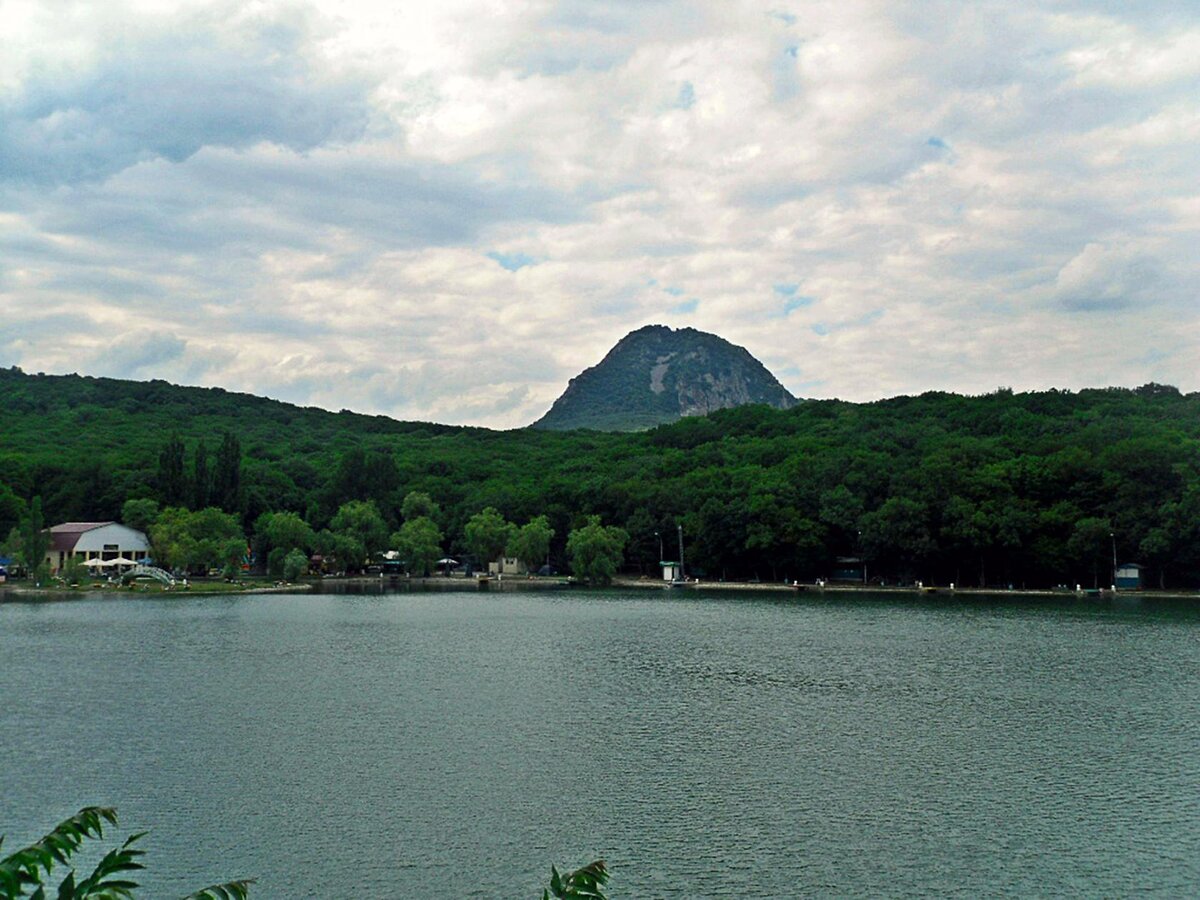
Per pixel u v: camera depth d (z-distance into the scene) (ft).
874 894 149.59
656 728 252.42
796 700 288.51
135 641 422.82
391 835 173.58
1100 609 574.97
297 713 269.03
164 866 159.94
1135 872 157.38
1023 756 224.53
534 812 185.47
